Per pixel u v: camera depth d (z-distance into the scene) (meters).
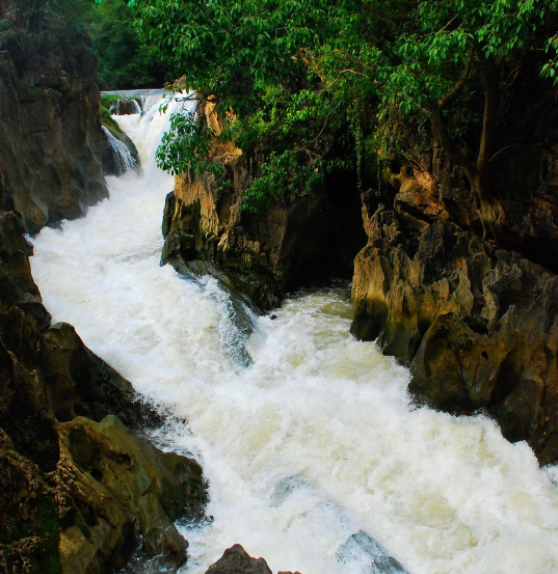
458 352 10.51
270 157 14.67
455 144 12.64
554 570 7.59
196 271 15.23
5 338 8.91
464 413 10.43
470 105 12.68
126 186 24.16
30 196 18.05
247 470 9.55
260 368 12.43
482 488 8.98
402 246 13.73
